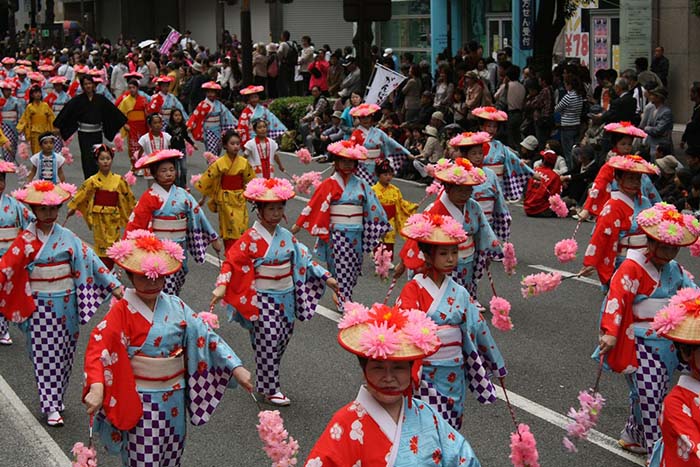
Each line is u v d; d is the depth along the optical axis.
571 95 19.33
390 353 5.00
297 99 27.56
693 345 5.80
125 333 6.80
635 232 9.90
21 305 8.93
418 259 8.62
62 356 9.07
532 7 26.22
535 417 8.93
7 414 9.28
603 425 8.73
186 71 33.47
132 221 11.55
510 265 10.31
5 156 23.78
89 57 41.50
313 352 10.80
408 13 33.41
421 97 22.88
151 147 18.56
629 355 7.65
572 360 10.39
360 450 5.14
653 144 18.27
